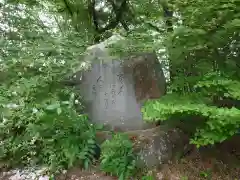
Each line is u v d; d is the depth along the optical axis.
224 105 4.27
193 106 3.14
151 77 4.89
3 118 4.17
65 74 4.71
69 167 3.86
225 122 2.90
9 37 5.35
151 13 6.21
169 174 3.72
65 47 4.61
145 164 3.86
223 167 3.86
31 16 6.03
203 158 4.03
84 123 4.15
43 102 4.16
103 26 7.91
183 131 4.34
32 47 4.60
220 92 3.80
